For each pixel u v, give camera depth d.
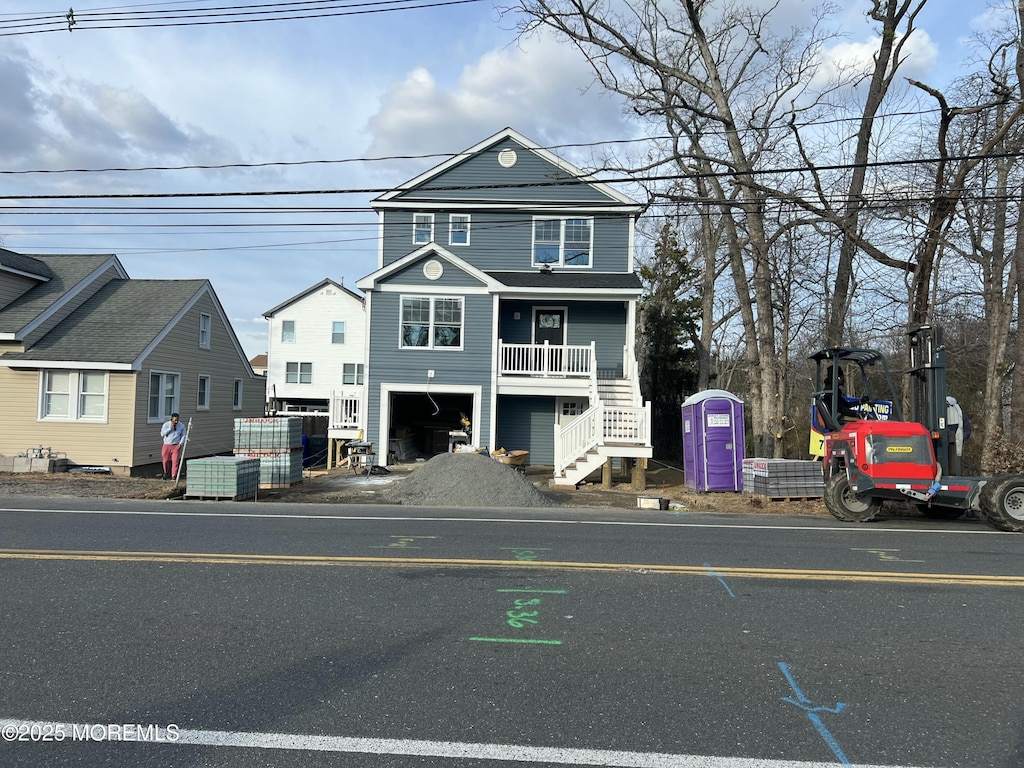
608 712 3.71
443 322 19.94
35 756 3.21
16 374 19.89
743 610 5.55
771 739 3.44
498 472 12.95
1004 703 3.89
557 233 22.03
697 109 18.08
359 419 20.59
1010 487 9.65
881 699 3.93
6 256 21.06
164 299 23.14
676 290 31.77
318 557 7.21
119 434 19.88
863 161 18.03
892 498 10.45
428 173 22.12
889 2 17.56
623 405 19.16
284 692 3.92
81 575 6.40
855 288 25.38
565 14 18.12
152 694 3.89
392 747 3.31
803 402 33.22
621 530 9.32
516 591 6.00
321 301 40.66
